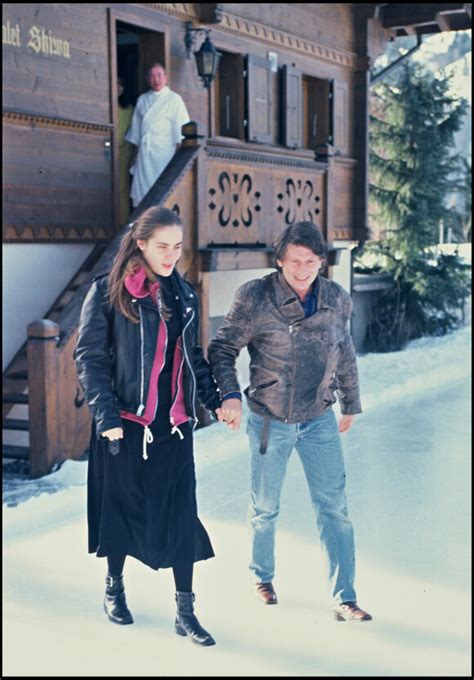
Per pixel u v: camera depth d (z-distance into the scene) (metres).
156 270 3.79
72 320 6.68
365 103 13.88
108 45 8.91
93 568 4.73
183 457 3.88
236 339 4.06
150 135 9.16
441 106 16.09
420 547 5.09
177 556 3.83
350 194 13.85
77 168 8.55
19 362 7.78
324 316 3.98
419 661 3.64
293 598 4.32
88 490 4.01
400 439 7.92
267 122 11.69
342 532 4.10
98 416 3.70
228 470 6.75
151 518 3.82
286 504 5.88
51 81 8.20
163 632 3.93
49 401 6.46
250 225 9.14
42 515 5.56
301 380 3.99
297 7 12.27
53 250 8.39
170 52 10.01
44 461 6.48
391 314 16.09
